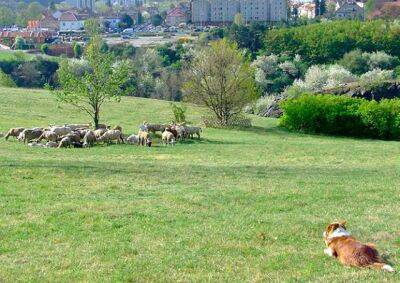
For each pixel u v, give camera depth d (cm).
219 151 3709
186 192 2016
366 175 2503
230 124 5475
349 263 1186
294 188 2105
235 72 5472
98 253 1317
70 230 1510
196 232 1491
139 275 1162
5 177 2214
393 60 10700
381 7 18275
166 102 6581
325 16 19900
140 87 9719
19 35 15800
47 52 13475
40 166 2452
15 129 3825
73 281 1130
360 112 5194
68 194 1959
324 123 5325
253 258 1279
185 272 1188
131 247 1358
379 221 1598
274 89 10156
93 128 4303
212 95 5447
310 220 1611
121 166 2558
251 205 1814
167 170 2500
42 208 1730
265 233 1479
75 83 4375
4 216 1636
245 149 3866
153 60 11262
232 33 12812
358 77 9144
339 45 11462
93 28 13275
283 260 1257
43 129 3781
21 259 1269
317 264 1218
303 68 10938
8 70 10750
